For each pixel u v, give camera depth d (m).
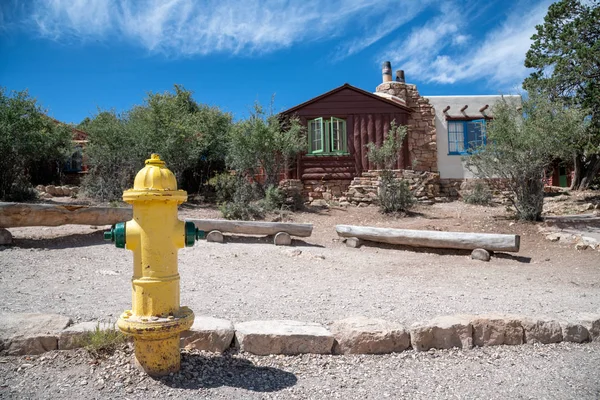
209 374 3.51
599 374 3.85
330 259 9.15
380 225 13.04
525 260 9.48
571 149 13.18
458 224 12.63
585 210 15.00
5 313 4.14
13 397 3.04
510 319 4.50
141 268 3.24
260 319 4.69
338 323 4.33
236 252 9.16
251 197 14.49
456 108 18.59
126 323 3.16
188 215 12.72
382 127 17.27
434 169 18.02
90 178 15.49
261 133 14.75
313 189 16.88
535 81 17.78
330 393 3.37
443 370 3.85
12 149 12.86
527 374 3.82
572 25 17.50
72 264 7.10
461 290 6.71
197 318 4.23
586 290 6.95
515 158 12.48
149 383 3.29
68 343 3.70
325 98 17.28
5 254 7.41
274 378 3.55
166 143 14.32
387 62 19.45
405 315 5.01
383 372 3.77
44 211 8.36
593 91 16.44
